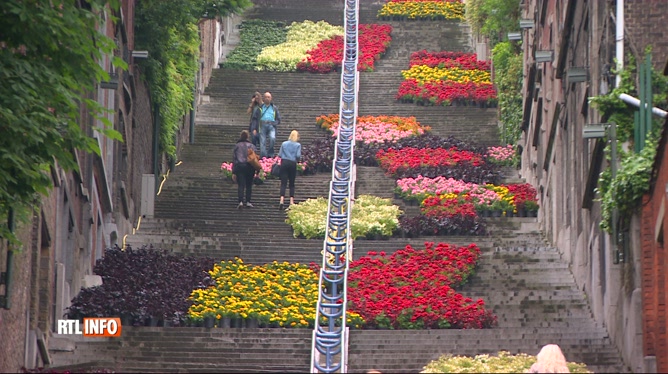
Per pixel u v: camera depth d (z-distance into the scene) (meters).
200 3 35.25
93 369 20.30
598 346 23.17
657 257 20.91
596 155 24.91
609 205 22.56
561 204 30.19
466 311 25.38
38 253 22.84
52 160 19.38
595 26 25.72
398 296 26.08
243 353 23.44
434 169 35.81
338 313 25.08
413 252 29.08
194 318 25.19
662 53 24.70
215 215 32.78
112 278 27.03
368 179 35.88
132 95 31.48
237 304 25.56
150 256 28.38
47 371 19.86
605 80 25.00
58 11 18.69
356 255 30.12
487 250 29.53
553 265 28.62
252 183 34.12
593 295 25.55
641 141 22.77
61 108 19.00
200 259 28.59
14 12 18.14
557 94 30.81
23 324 21.78
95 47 19.28
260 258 29.64
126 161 30.88
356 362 22.66
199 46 41.34
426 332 24.19
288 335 24.34
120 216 30.02
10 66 18.42
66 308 24.81
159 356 23.23
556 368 17.31
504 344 23.39
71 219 25.55
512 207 33.81
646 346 21.47
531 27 35.91
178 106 36.22
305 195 34.25
